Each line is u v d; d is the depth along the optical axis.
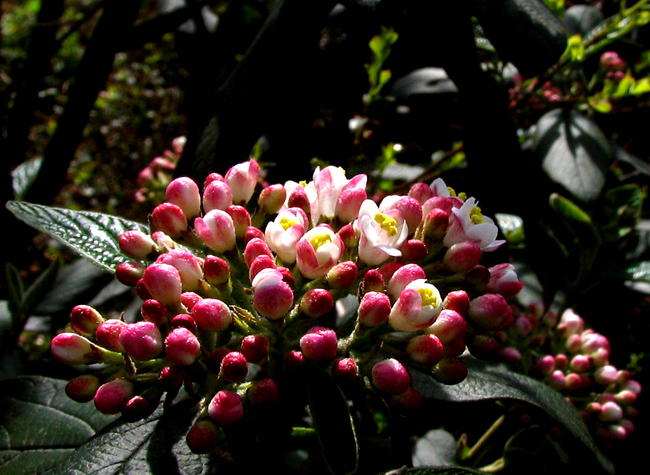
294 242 0.12
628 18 0.20
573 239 0.19
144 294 0.11
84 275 0.21
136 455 0.10
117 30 0.22
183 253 0.11
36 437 0.13
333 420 0.10
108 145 0.41
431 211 0.12
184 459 0.10
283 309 0.11
